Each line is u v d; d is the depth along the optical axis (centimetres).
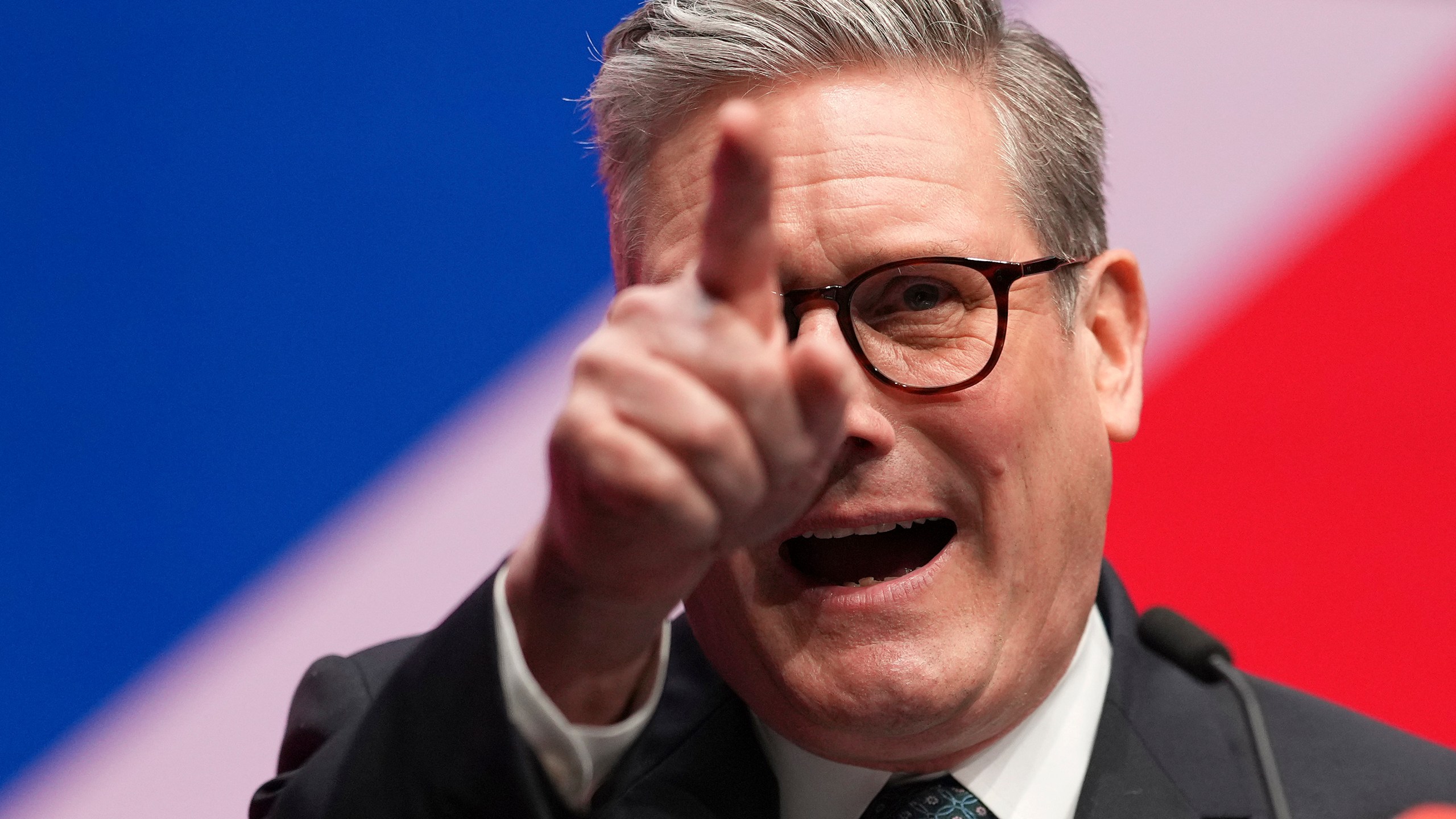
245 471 651
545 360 658
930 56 365
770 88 361
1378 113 632
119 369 651
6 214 650
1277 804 379
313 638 648
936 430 345
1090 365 396
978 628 354
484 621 269
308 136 659
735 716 405
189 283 654
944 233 347
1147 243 645
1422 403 611
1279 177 638
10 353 647
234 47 657
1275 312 631
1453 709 593
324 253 658
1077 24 655
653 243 376
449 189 661
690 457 212
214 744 643
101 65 654
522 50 664
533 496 654
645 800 384
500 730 262
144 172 654
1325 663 606
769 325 213
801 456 216
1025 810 379
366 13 662
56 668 641
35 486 646
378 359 657
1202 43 648
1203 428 630
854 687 346
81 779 639
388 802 273
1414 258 620
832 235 345
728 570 360
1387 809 386
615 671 264
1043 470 362
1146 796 380
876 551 398
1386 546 608
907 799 379
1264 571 617
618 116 391
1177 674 429
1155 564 624
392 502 654
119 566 646
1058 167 389
